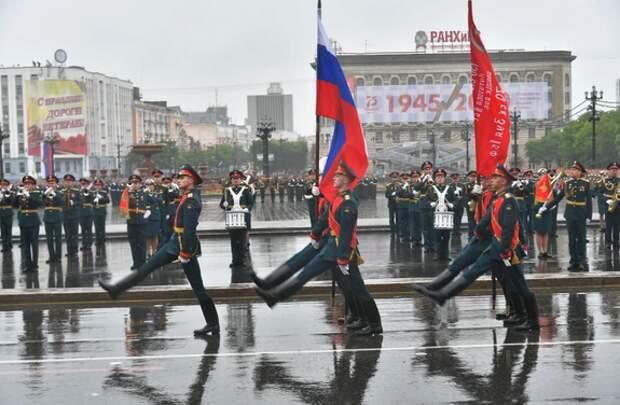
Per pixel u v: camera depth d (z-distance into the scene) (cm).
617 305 1483
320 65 1398
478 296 1623
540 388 950
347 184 1206
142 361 1112
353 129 1366
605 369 1027
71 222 2562
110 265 2294
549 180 2252
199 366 1081
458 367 1052
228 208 2150
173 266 2203
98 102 15912
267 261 2300
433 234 2475
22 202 2183
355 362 1086
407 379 999
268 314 1456
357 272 1240
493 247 1255
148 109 19625
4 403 929
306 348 1172
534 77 14325
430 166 2511
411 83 14150
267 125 6675
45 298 1662
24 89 14600
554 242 2683
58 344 1232
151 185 2447
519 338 1212
